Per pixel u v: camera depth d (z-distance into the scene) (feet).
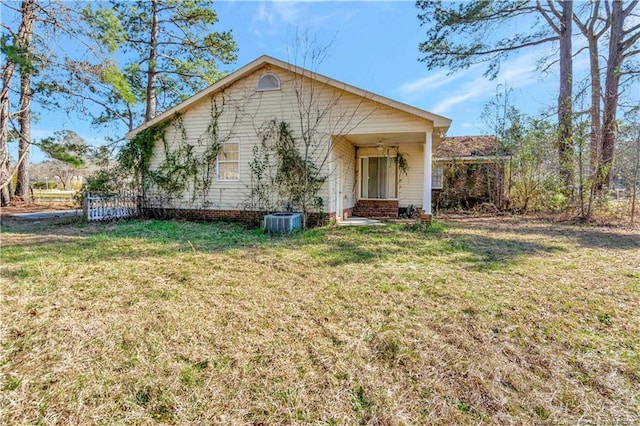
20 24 33.04
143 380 6.79
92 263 15.65
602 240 22.70
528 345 8.31
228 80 31.53
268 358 7.68
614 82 39.04
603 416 5.92
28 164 56.44
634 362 7.55
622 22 38.99
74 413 5.89
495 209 43.80
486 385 6.73
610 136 34.68
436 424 5.73
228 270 14.85
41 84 34.32
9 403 6.07
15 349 7.91
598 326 9.35
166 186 34.47
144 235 23.91
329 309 10.50
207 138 33.19
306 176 29.91
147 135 34.30
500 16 43.88
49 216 36.40
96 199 31.30
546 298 11.43
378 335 8.74
